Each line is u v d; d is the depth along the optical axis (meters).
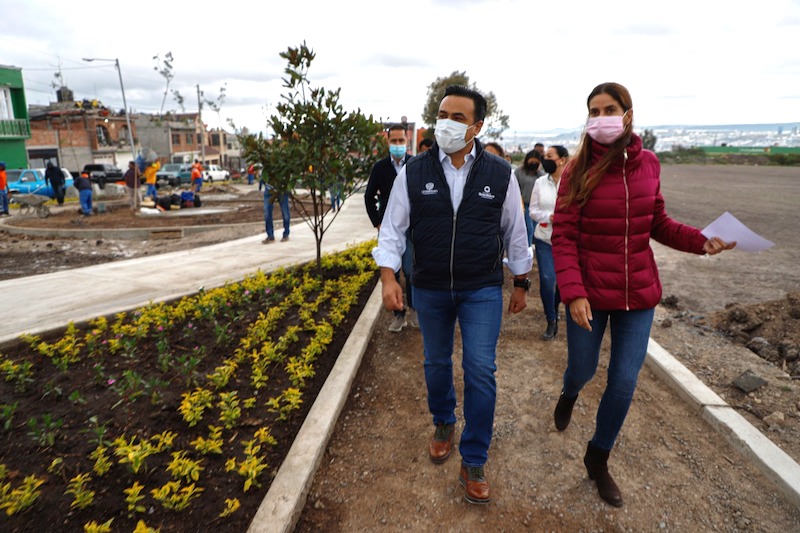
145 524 2.40
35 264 9.88
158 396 3.52
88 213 17.14
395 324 5.07
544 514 2.65
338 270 7.26
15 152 33.75
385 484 2.88
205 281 6.84
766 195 20.39
